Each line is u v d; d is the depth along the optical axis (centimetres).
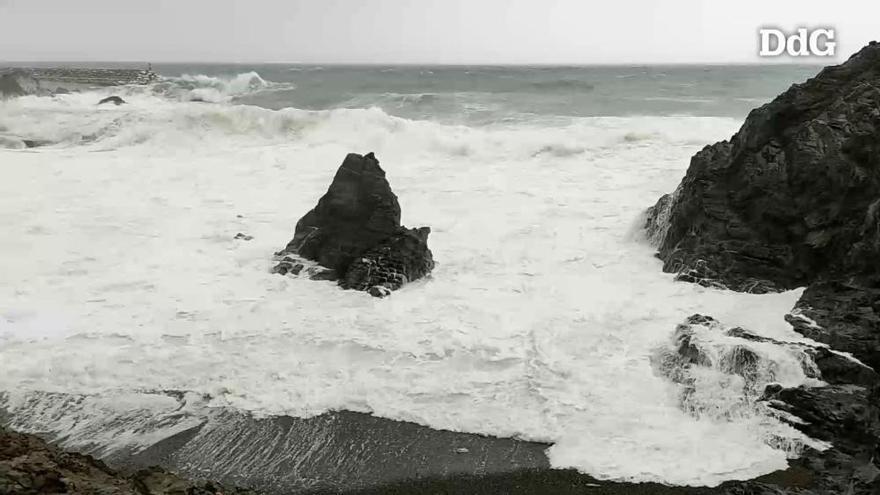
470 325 1420
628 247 1848
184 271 1727
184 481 844
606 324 1404
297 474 996
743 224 1570
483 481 976
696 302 1465
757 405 1095
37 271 1717
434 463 1019
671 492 941
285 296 1577
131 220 2103
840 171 1452
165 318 1466
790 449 1021
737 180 1638
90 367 1266
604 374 1226
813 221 1463
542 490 953
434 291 1605
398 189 2362
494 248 1866
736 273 1516
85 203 2261
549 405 1147
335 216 1725
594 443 1053
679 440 1049
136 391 1209
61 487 719
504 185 2380
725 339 1198
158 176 2578
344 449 1055
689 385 1152
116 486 762
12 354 1312
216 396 1195
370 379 1236
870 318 1179
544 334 1371
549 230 1978
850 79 1633
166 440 1076
